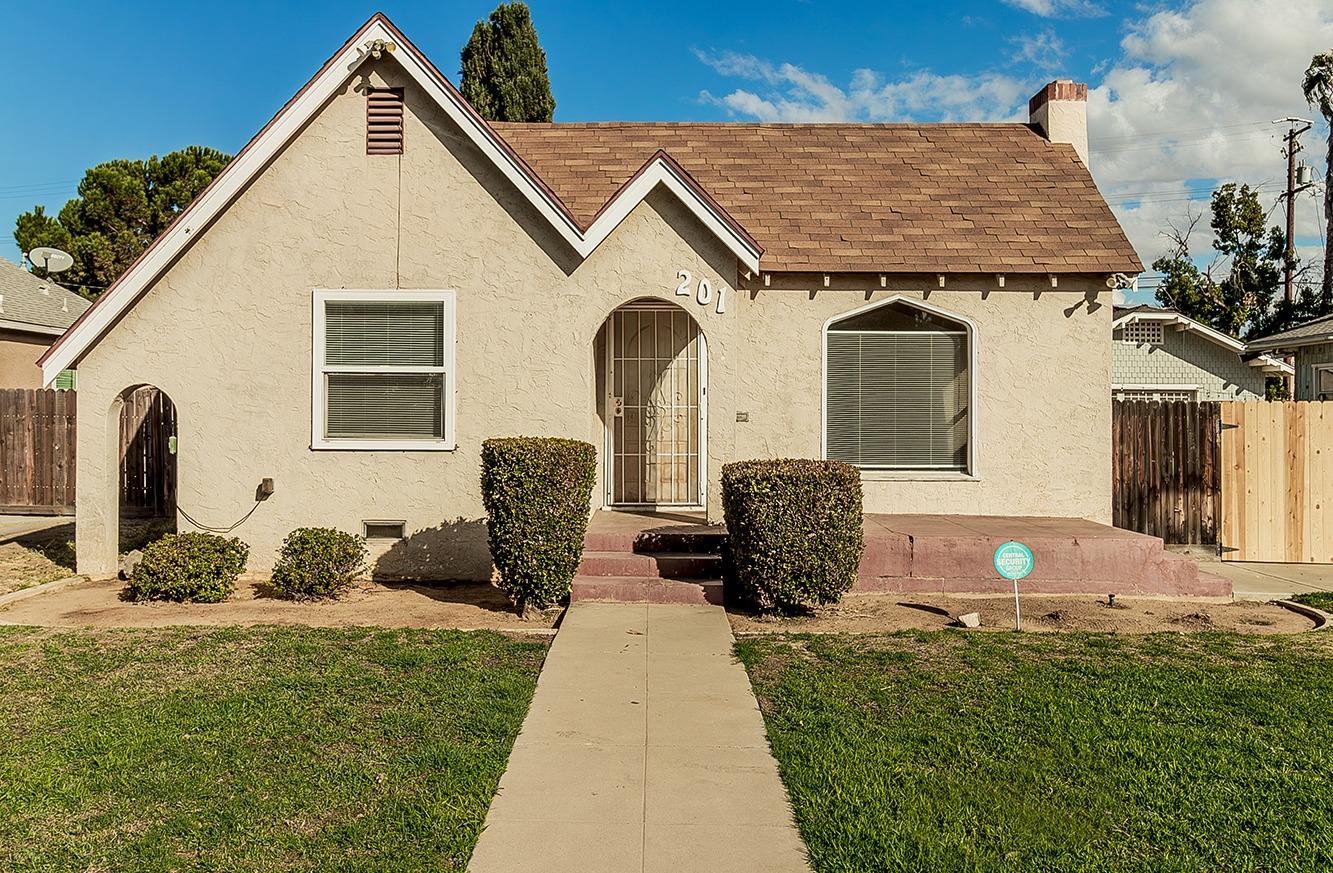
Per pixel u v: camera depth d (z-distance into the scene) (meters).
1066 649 7.60
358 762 5.12
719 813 4.57
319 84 10.25
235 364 10.55
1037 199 12.28
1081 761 5.14
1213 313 34.00
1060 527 10.54
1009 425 11.60
